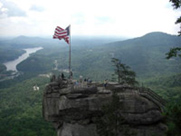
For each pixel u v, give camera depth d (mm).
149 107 28719
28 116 156000
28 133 110438
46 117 32938
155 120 28141
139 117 28141
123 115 28344
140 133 27812
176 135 18484
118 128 24719
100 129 25438
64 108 30125
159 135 27453
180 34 22812
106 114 24797
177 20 22734
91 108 29594
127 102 28812
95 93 31016
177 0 22391
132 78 49719
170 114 21766
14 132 114062
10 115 170000
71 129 30312
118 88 31828
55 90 32812
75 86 32688
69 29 41719
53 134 110312
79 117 30172
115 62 50156
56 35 41438
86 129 29828
